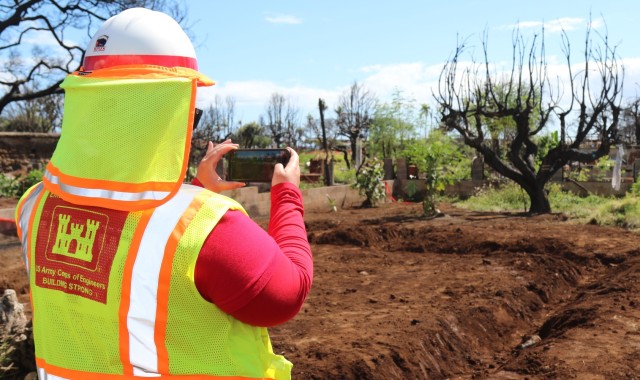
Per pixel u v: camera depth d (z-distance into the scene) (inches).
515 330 279.0
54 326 60.4
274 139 1919.3
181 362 57.0
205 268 55.7
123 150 56.0
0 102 941.2
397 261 406.9
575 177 900.0
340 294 310.7
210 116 1331.2
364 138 1686.8
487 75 748.6
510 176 714.8
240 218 58.1
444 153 691.4
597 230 511.2
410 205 828.6
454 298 295.1
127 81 55.8
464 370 232.5
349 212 746.2
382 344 219.6
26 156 994.7
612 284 305.7
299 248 64.1
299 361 203.6
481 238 457.1
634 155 788.6
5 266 366.6
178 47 60.0
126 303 56.5
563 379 182.5
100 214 58.4
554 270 363.9
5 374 182.7
